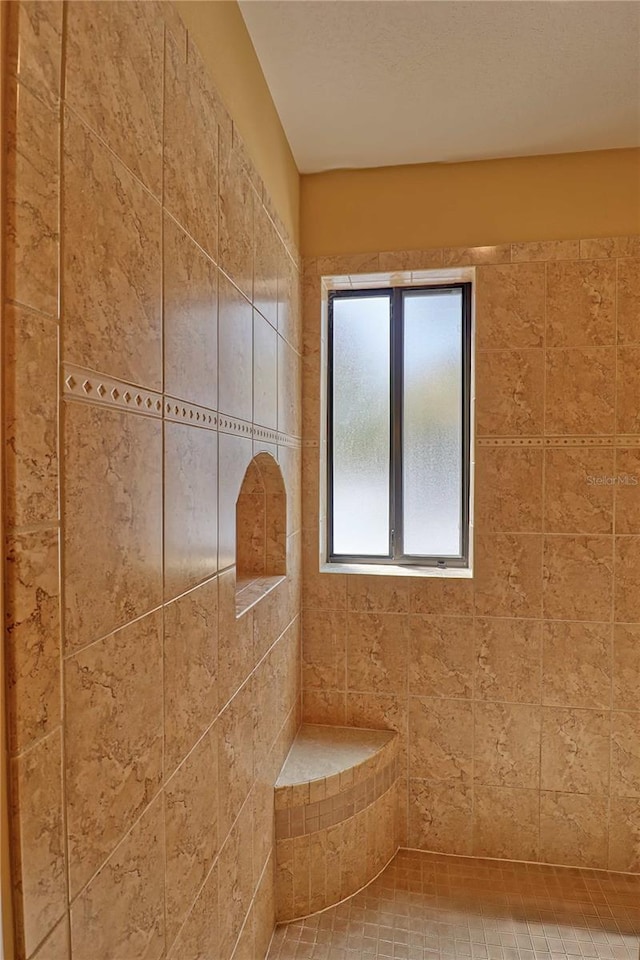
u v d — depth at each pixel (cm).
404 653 193
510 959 146
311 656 199
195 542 95
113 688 69
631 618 180
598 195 182
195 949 95
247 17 127
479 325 187
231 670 115
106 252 66
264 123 146
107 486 67
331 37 134
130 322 72
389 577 194
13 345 51
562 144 179
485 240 187
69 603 60
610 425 180
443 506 212
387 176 193
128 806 72
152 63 79
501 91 154
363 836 173
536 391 184
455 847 190
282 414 166
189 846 93
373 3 124
